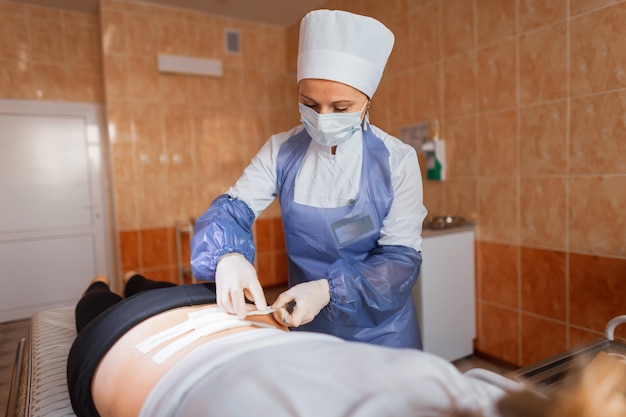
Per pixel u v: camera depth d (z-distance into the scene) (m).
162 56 3.18
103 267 3.48
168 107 3.31
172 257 3.37
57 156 3.29
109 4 3.05
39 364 1.07
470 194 2.31
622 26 1.64
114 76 3.09
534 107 1.97
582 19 1.76
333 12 0.86
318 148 1.03
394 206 1.00
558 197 1.91
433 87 2.46
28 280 3.26
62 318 1.43
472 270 2.30
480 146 2.23
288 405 0.40
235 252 0.86
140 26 3.17
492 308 2.24
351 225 1.01
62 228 3.34
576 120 1.81
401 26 2.64
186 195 3.41
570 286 1.89
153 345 0.62
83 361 0.67
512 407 0.38
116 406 0.58
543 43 1.91
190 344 0.60
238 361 0.50
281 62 3.83
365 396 0.41
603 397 0.36
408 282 0.90
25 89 3.14
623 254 1.70
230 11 3.41
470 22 2.22
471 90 2.25
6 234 3.17
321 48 0.87
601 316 1.78
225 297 0.73
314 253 1.05
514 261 2.12
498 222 2.18
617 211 1.70
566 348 1.92
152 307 0.71
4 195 3.15
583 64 1.77
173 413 0.47
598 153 1.75
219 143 3.55
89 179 3.40
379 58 0.93
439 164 2.39
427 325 2.13
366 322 0.89
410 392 0.41
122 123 3.14
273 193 1.11
